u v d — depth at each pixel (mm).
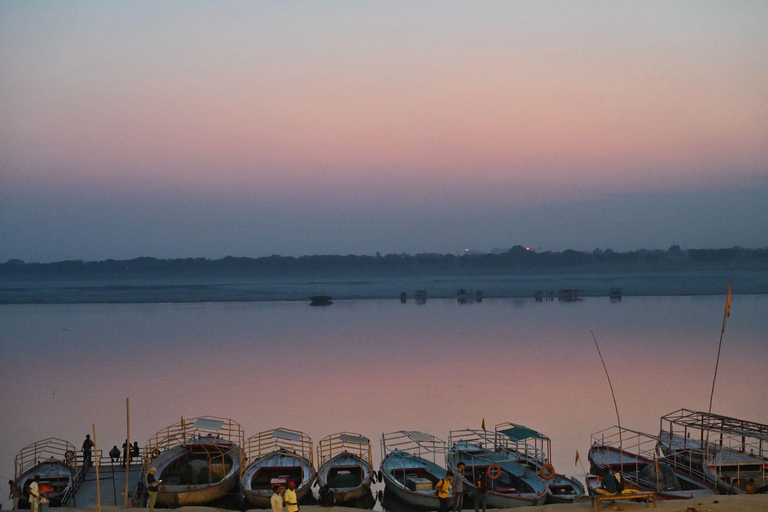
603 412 59875
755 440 50562
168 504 36406
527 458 42969
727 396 65625
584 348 100062
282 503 28531
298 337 121000
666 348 98875
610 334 117938
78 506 35781
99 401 67000
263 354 98500
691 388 69812
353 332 128375
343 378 77750
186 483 38844
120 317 175000
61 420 59312
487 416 58812
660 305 195750
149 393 70562
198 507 32562
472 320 151500
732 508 27469
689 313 163500
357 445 50250
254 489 37750
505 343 107688
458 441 47219
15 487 35125
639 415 58562
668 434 47531
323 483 39156
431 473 40469
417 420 57719
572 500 36125
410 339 115312
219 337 122625
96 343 115312
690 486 38312
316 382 75500
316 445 50312
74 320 166500
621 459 42312
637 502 28656
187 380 77750
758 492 35156
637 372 79312
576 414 59281
